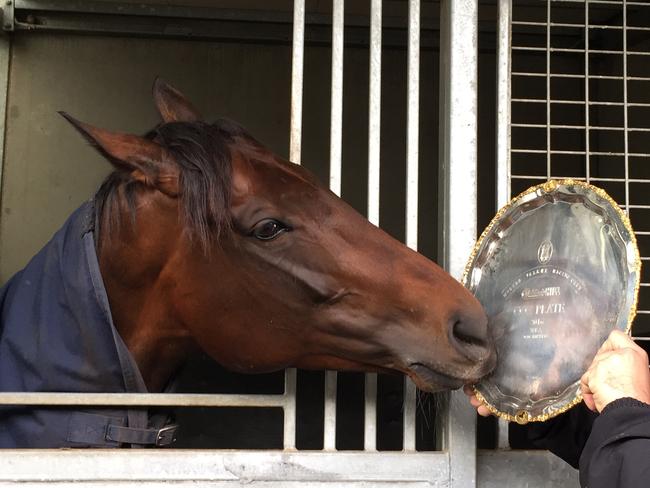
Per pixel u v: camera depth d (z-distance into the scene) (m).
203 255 1.64
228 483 1.67
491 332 1.54
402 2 4.18
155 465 1.65
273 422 3.67
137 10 4.24
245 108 4.55
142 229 1.71
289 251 1.60
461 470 1.73
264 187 1.62
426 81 4.64
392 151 4.63
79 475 1.63
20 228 4.38
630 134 4.20
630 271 1.33
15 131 4.40
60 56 4.43
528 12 4.21
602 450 1.16
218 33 4.41
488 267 1.63
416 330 1.54
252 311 1.64
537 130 4.70
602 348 1.27
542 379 1.43
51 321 1.75
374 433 1.75
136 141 1.65
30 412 1.72
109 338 1.71
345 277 1.58
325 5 4.23
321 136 4.59
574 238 1.48
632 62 4.18
